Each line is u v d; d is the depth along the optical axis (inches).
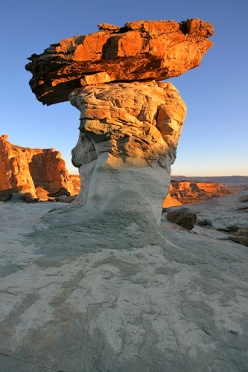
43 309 148.9
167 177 333.1
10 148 2052.2
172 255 256.8
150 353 124.6
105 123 305.0
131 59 329.4
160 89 354.3
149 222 294.5
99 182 311.6
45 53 331.3
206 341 137.3
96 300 164.2
